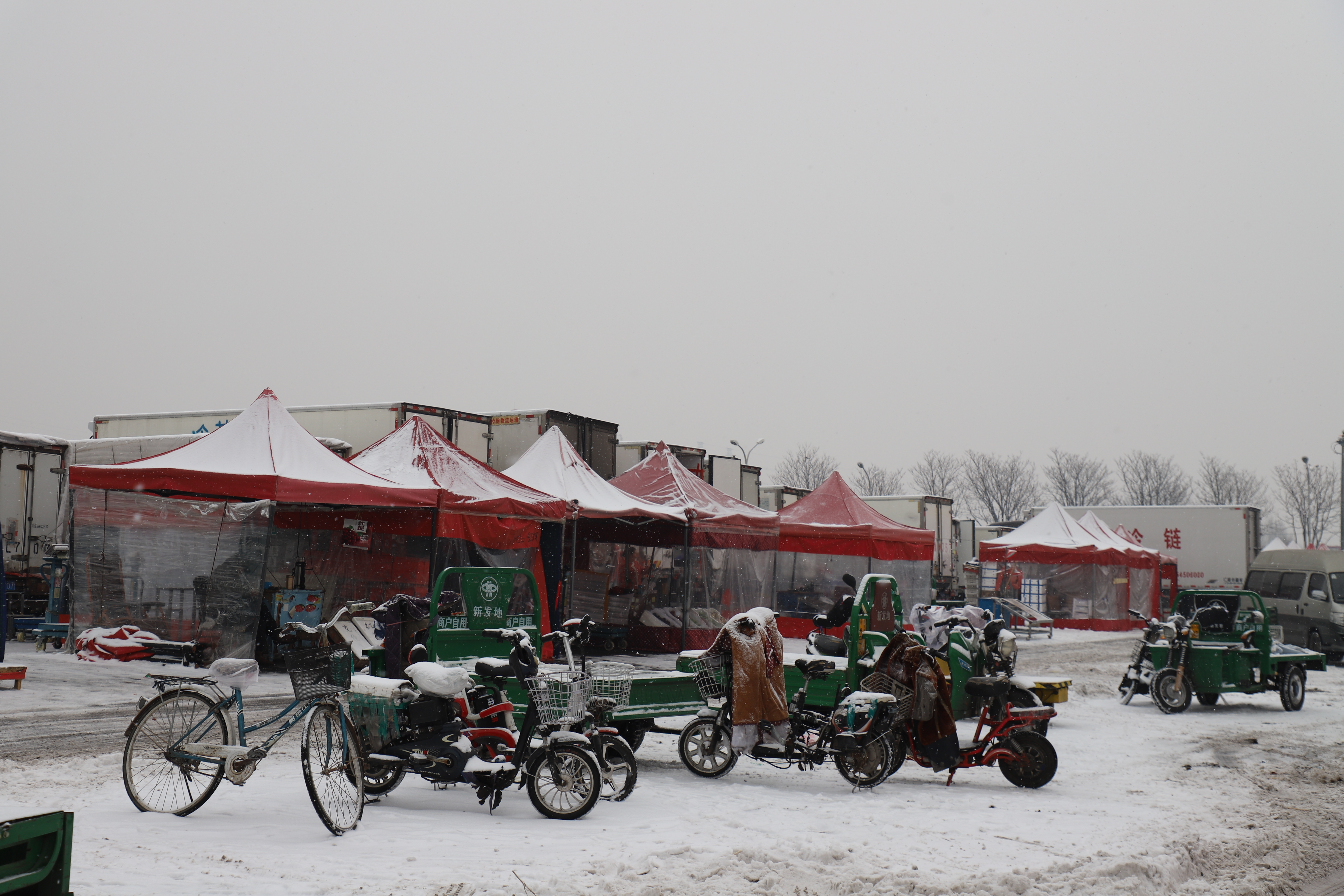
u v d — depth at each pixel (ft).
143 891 15.51
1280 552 77.77
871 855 19.04
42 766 25.07
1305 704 49.39
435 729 21.88
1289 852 21.48
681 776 27.25
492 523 50.26
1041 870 18.52
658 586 65.72
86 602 47.85
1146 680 46.52
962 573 115.24
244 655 43.80
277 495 44.19
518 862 17.71
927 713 26.17
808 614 77.00
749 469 91.40
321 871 16.84
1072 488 284.82
